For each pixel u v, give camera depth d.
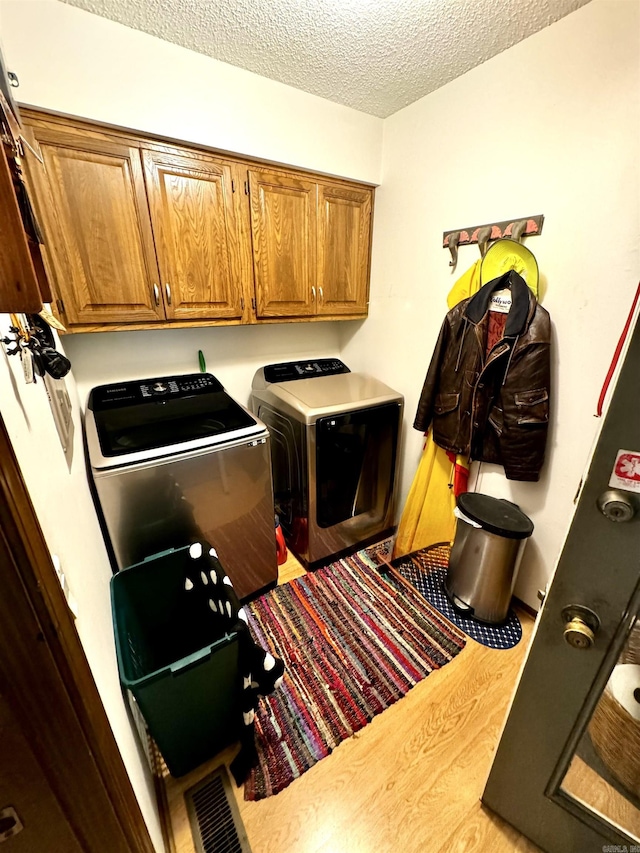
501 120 1.43
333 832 1.03
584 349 1.37
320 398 1.91
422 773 1.16
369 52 1.37
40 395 0.78
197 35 1.28
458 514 1.72
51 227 1.28
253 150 1.57
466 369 1.66
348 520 2.12
